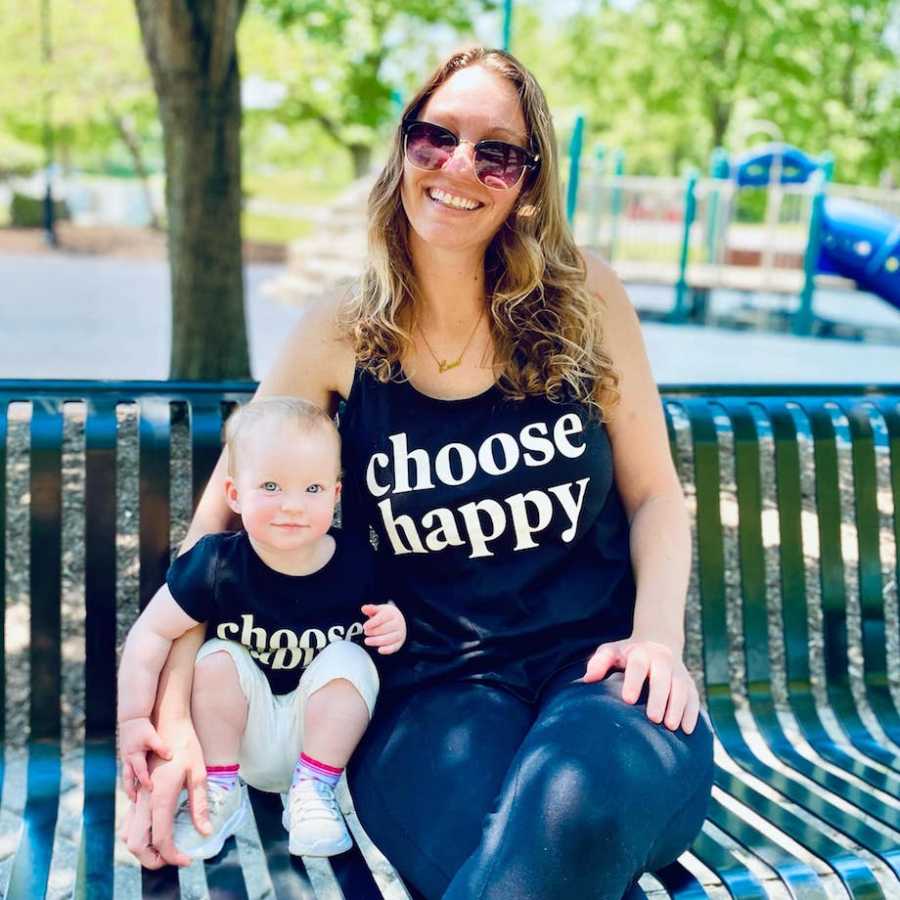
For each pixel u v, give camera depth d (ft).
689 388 8.96
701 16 69.77
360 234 50.78
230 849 6.30
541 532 6.51
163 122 17.13
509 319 6.40
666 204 52.34
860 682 10.47
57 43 64.18
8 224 83.97
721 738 8.02
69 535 12.27
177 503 10.01
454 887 5.23
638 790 5.36
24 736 9.25
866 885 6.14
